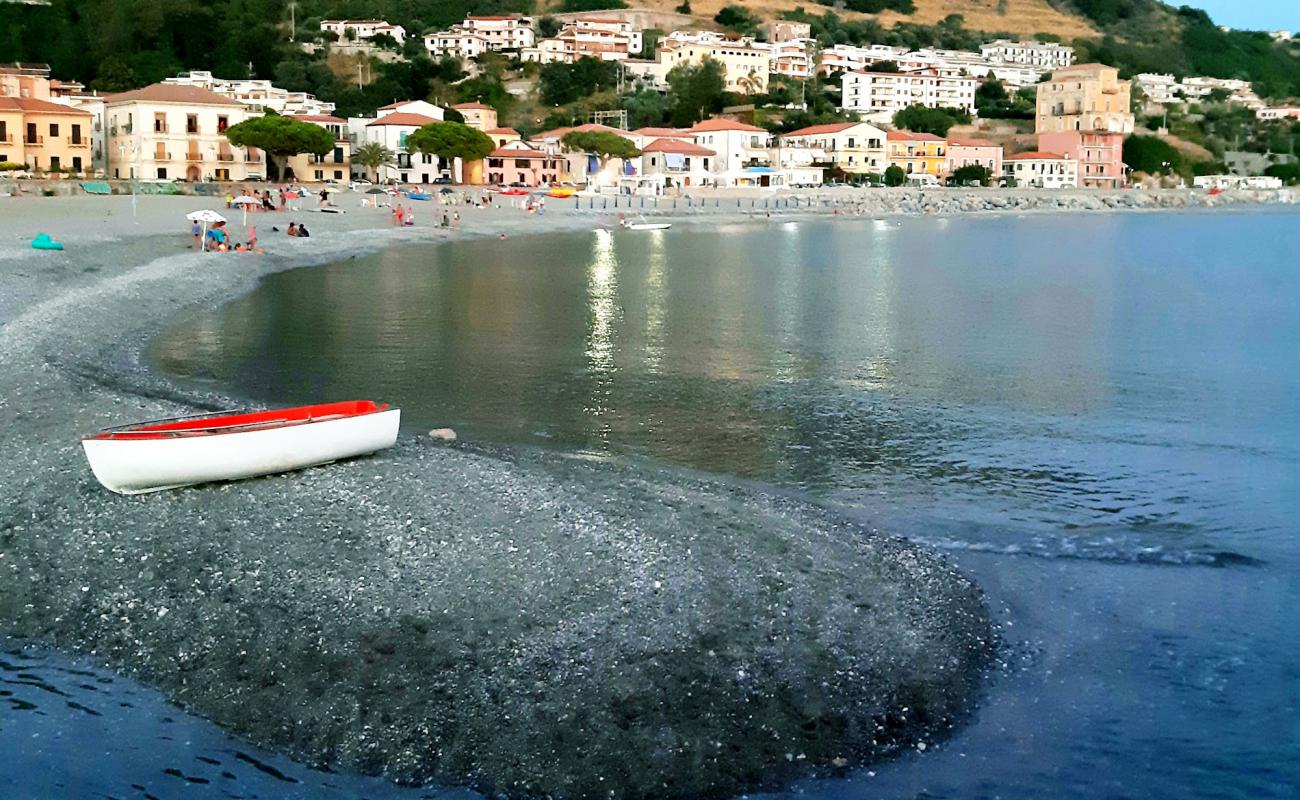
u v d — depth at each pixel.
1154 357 40.47
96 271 53.34
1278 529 20.45
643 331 45.69
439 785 12.04
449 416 29.09
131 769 12.36
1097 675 14.55
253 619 15.33
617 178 160.38
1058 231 134.12
